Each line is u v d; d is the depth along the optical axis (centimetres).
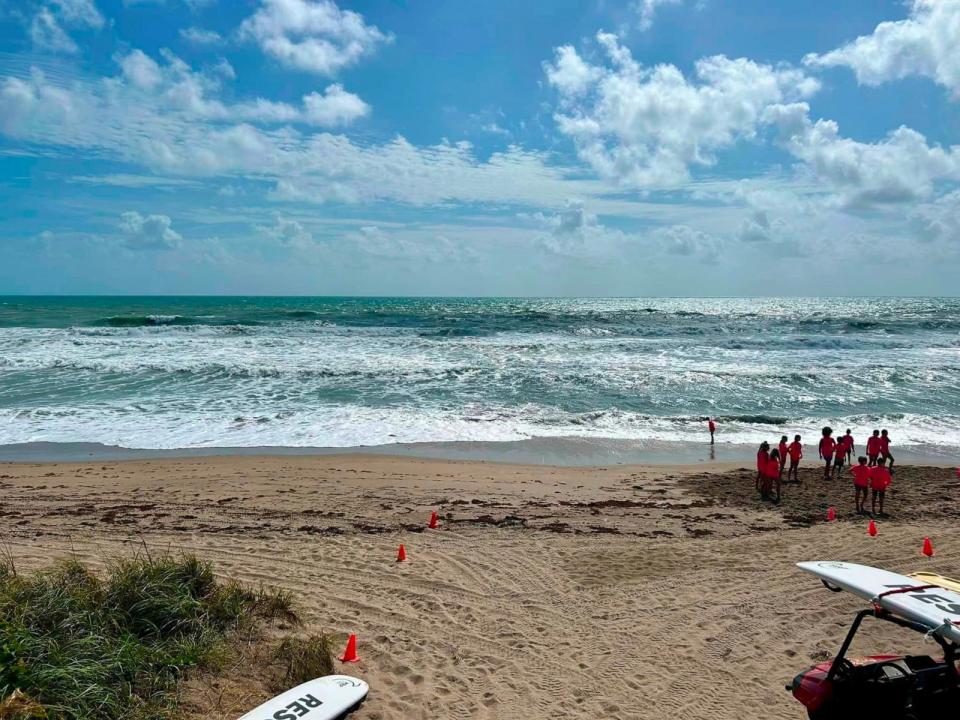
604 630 749
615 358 3428
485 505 1276
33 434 1867
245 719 522
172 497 1296
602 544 1045
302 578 873
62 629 562
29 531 1057
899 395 2603
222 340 3922
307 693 567
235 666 611
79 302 11862
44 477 1443
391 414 2184
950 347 4044
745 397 2548
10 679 474
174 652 594
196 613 670
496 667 661
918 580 535
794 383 2786
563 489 1420
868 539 1080
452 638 719
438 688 618
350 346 3750
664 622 771
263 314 6512
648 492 1412
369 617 765
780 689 632
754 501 1355
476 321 5850
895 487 1488
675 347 3941
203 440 1839
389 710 579
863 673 503
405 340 4134
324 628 726
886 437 1611
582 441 1934
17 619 539
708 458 1784
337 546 1008
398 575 895
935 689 485
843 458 1592
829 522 1204
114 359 3025
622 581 893
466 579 889
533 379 2777
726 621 775
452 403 2353
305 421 2072
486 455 1766
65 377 2634
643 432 2052
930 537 1091
